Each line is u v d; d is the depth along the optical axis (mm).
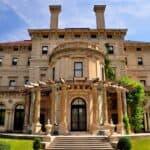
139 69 49844
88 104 31594
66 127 29453
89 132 29719
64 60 33969
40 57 46531
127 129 30953
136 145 22609
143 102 41406
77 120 31469
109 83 31406
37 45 47344
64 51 34219
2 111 42219
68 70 33312
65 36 47781
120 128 29953
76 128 31125
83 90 31875
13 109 41906
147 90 43281
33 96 35000
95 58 34531
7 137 26625
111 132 26422
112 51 46938
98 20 49562
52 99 31281
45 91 35188
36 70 45719
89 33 47750
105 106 30516
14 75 49406
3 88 43344
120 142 19859
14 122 41594
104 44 47188
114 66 45812
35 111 31281
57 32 47625
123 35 48219
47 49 47156
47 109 36562
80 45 34250
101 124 30219
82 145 22172
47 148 21547
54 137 24188
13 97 42344
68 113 31188
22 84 48750
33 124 30797
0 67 49969
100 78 34469
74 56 33812
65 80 30750
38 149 20656
